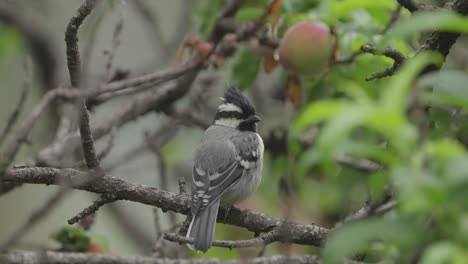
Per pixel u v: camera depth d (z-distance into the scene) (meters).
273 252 12.96
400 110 5.29
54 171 9.43
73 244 10.59
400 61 9.79
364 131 10.45
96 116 17.52
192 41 12.43
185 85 14.01
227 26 13.28
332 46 11.12
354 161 13.12
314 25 11.20
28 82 9.66
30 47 16.77
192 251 13.25
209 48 12.32
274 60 12.12
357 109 5.16
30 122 11.38
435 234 5.31
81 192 18.72
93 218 11.59
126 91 13.34
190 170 17.72
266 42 12.01
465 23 5.41
